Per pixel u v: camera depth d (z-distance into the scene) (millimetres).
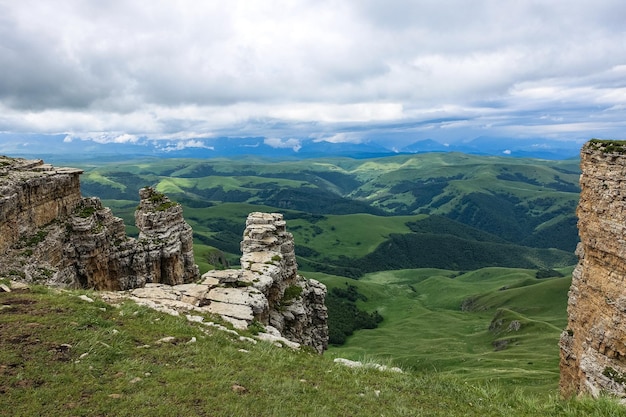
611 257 37625
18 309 24234
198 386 18469
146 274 62562
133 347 21906
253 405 17406
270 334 32375
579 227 44750
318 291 64688
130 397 16750
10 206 41438
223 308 35156
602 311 38344
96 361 19391
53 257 46250
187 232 74938
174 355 21547
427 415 18891
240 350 24484
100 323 23922
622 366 35125
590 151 41438
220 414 16328
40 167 55531
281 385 19641
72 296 28125
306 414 17359
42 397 15914
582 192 43562
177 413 16031
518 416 20203
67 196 54531
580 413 21094
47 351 19406
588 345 39250
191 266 75188
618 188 37062
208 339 25344
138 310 27688
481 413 20250
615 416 20469
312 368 23625
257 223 60656
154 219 67750
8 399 15477
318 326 64062
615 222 37000
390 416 18406
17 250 41438
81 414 15250
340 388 20969
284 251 59562
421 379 23953
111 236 61250
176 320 27641
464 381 25922
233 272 44094
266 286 44062
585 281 41875
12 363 17891
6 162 51438
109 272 59531
